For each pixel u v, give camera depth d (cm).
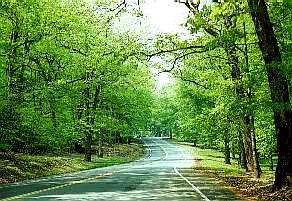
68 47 4081
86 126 4503
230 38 1672
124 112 6456
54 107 3706
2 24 3184
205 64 3228
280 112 1730
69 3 3859
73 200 1554
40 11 3309
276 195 1631
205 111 4362
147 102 7494
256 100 1762
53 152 4997
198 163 4966
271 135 3412
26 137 3516
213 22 1762
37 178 2867
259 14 1683
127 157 6650
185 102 5666
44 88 3259
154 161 5584
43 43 3706
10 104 3005
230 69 2891
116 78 4788
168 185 2217
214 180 2575
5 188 2094
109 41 3816
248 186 2128
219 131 4497
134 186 2156
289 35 1803
